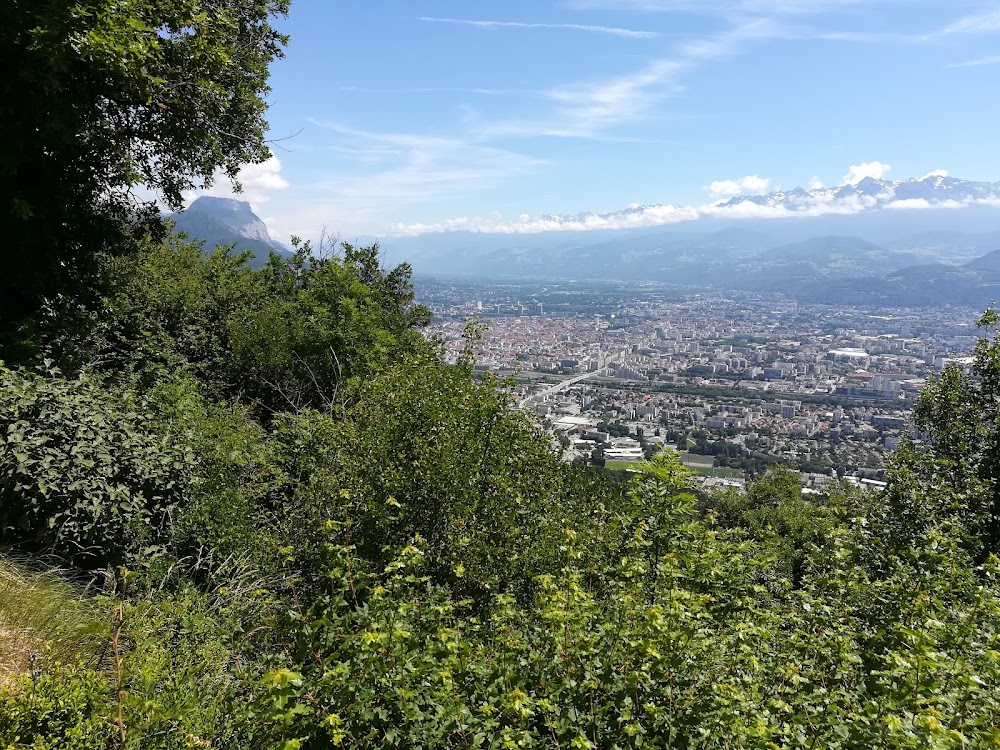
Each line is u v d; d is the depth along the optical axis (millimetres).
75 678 3096
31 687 2859
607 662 3104
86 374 7461
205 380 12812
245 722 3006
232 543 5898
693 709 2939
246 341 13500
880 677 3193
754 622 3928
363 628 3098
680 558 4125
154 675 3123
